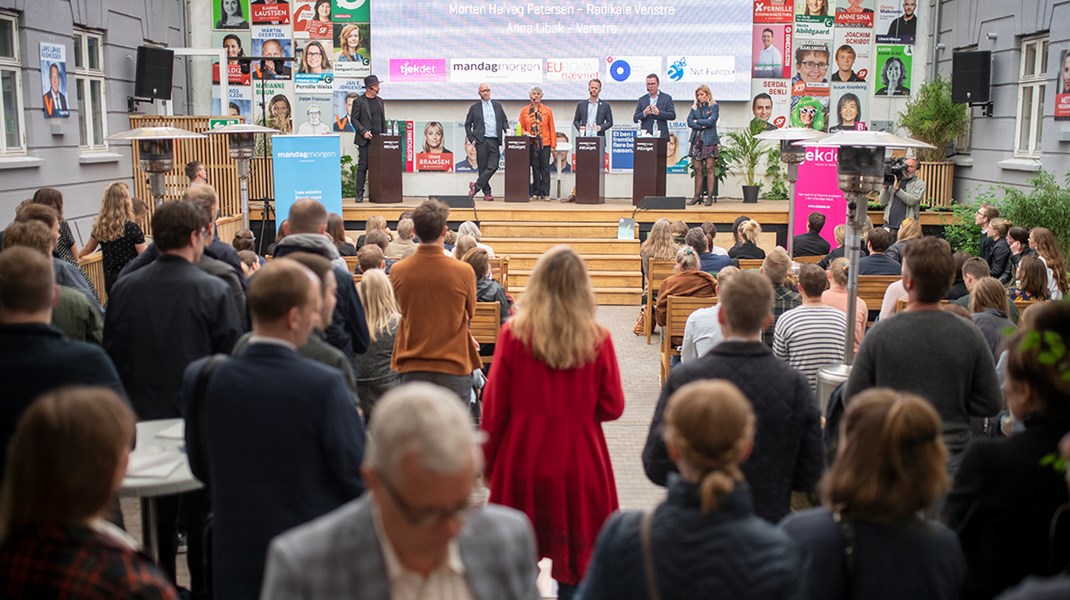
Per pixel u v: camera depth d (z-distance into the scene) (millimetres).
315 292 3104
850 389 4066
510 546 2086
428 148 19125
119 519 3709
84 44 14742
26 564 2088
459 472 1818
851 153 5527
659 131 17031
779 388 3473
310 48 18828
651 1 18359
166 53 16078
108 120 15383
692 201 17500
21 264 3311
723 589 2188
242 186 11398
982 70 16109
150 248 5480
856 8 18703
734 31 18406
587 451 4066
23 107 12656
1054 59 14000
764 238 16125
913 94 18953
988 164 16562
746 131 18281
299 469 2941
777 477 3498
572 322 3947
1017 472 2814
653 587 2225
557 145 17562
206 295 4418
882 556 2422
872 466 2426
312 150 14023
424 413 1842
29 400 3236
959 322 3986
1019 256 9711
